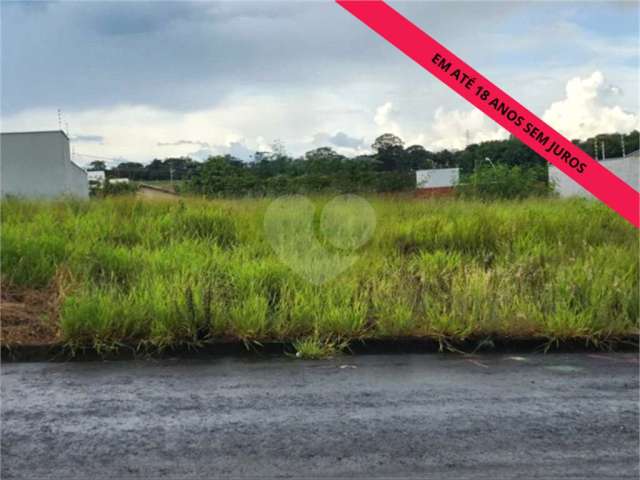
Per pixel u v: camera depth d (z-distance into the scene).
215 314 4.85
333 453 3.00
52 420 3.39
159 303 4.93
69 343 4.55
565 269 6.04
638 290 5.45
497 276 5.91
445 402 3.67
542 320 4.97
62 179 30.69
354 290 5.47
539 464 2.89
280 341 4.73
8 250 6.46
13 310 5.24
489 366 4.39
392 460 2.93
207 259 6.47
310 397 3.75
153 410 3.54
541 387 3.94
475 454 2.99
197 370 4.28
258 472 2.82
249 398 3.73
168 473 2.81
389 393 3.82
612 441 3.13
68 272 6.07
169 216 9.06
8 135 30.36
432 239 8.08
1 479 2.77
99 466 2.88
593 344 4.83
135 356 4.58
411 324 4.87
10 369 4.30
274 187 18.56
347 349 4.72
